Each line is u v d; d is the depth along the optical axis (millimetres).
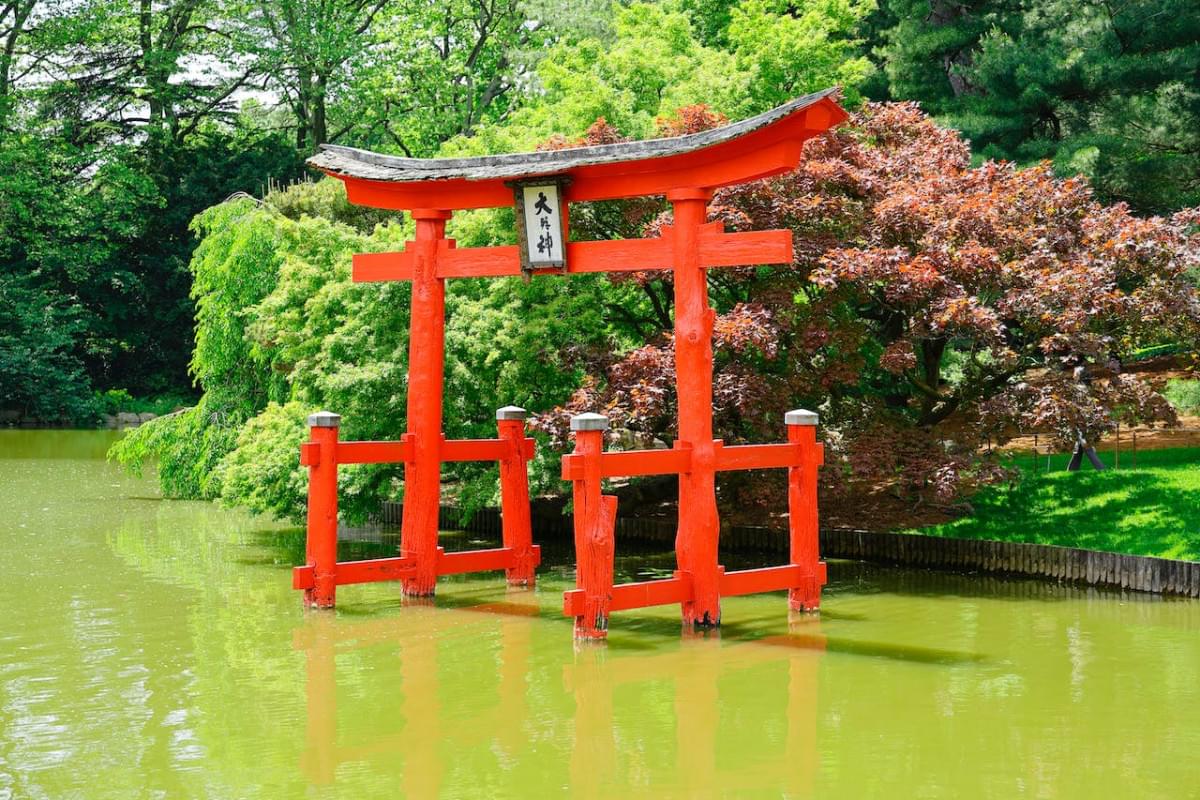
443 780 6504
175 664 8984
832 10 19141
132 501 18969
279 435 14438
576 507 9719
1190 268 13445
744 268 12977
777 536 14109
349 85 37500
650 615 10883
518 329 13617
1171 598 11297
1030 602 11289
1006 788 6352
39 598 11422
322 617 10750
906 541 13320
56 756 6848
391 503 16797
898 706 7883
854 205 12766
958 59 22953
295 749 7008
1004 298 12336
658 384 12070
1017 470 14086
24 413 37062
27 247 38094
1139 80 18891
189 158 39594
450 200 11430
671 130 13914
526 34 36562
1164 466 15344
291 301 15328
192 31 40750
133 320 40531
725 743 7141
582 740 7199
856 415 13906
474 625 10461
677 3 22891
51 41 37625
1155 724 7441
